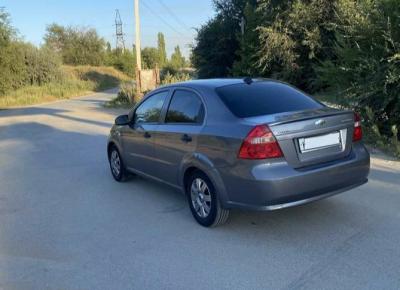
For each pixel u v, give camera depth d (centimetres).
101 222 571
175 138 557
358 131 511
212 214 508
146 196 672
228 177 471
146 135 629
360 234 479
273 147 446
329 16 2166
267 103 511
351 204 570
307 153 463
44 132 1555
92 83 5566
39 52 4797
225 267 423
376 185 646
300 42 2317
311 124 465
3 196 725
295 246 459
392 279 383
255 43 2545
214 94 525
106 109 2384
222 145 476
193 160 519
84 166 916
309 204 575
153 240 500
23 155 1104
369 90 932
